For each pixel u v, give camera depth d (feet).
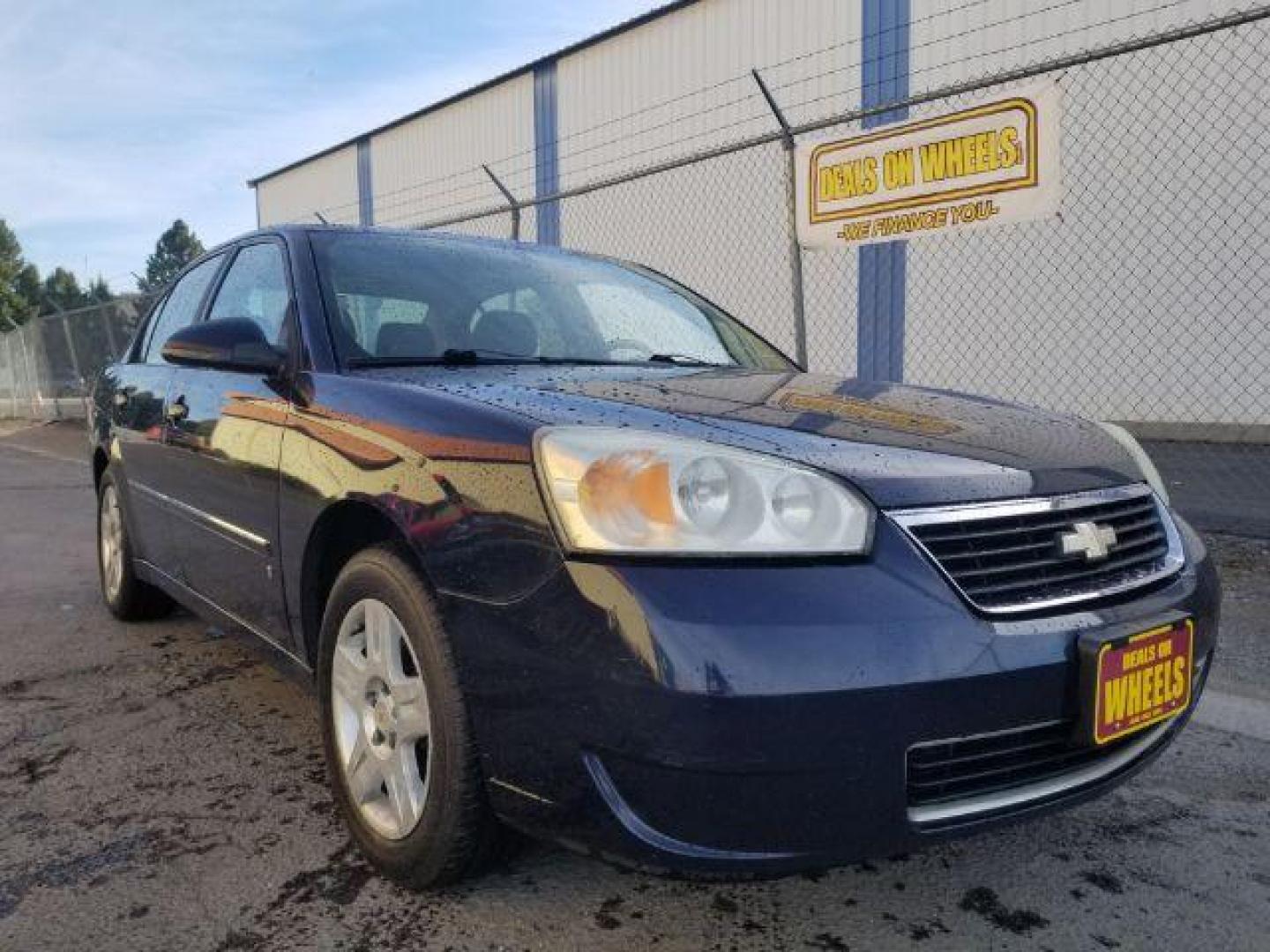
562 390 7.02
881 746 5.16
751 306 44.86
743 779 5.03
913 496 5.69
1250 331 32.07
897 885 6.94
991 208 19.22
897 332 40.16
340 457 7.14
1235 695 10.47
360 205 72.90
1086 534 6.11
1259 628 12.50
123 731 9.50
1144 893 6.86
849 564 5.37
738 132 45.83
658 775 5.11
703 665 4.99
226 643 12.35
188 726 9.62
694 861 5.16
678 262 48.24
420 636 6.21
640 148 50.29
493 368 8.25
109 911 6.48
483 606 5.73
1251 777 8.70
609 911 6.53
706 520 5.35
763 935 6.31
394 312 8.80
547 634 5.42
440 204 64.54
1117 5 34.01
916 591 5.38
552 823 5.58
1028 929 6.42
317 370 8.04
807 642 5.08
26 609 14.03
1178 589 6.64
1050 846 7.51
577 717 5.32
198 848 7.29
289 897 6.65
